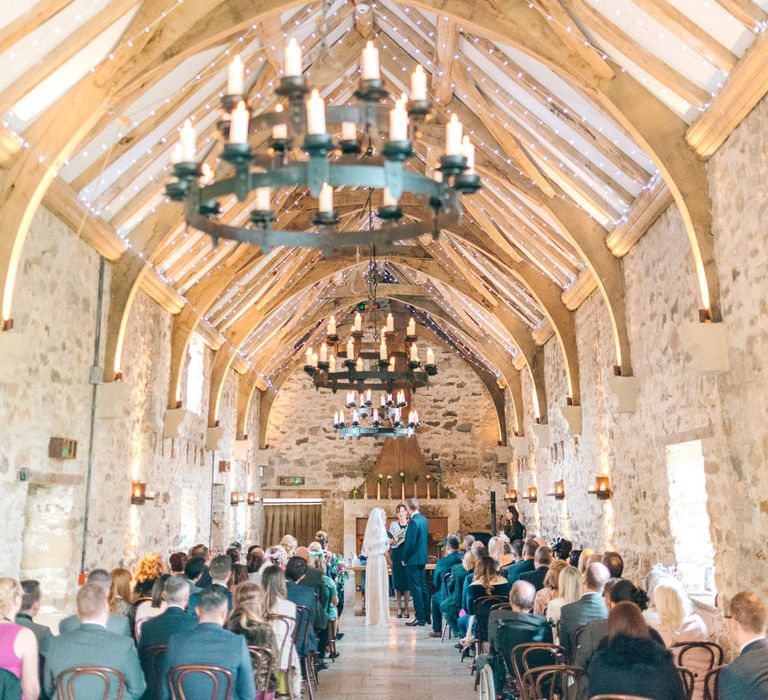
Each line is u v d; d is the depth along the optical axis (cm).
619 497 799
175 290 941
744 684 291
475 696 612
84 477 697
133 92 560
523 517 1407
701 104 504
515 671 438
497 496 1577
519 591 487
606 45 537
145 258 761
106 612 355
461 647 779
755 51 430
